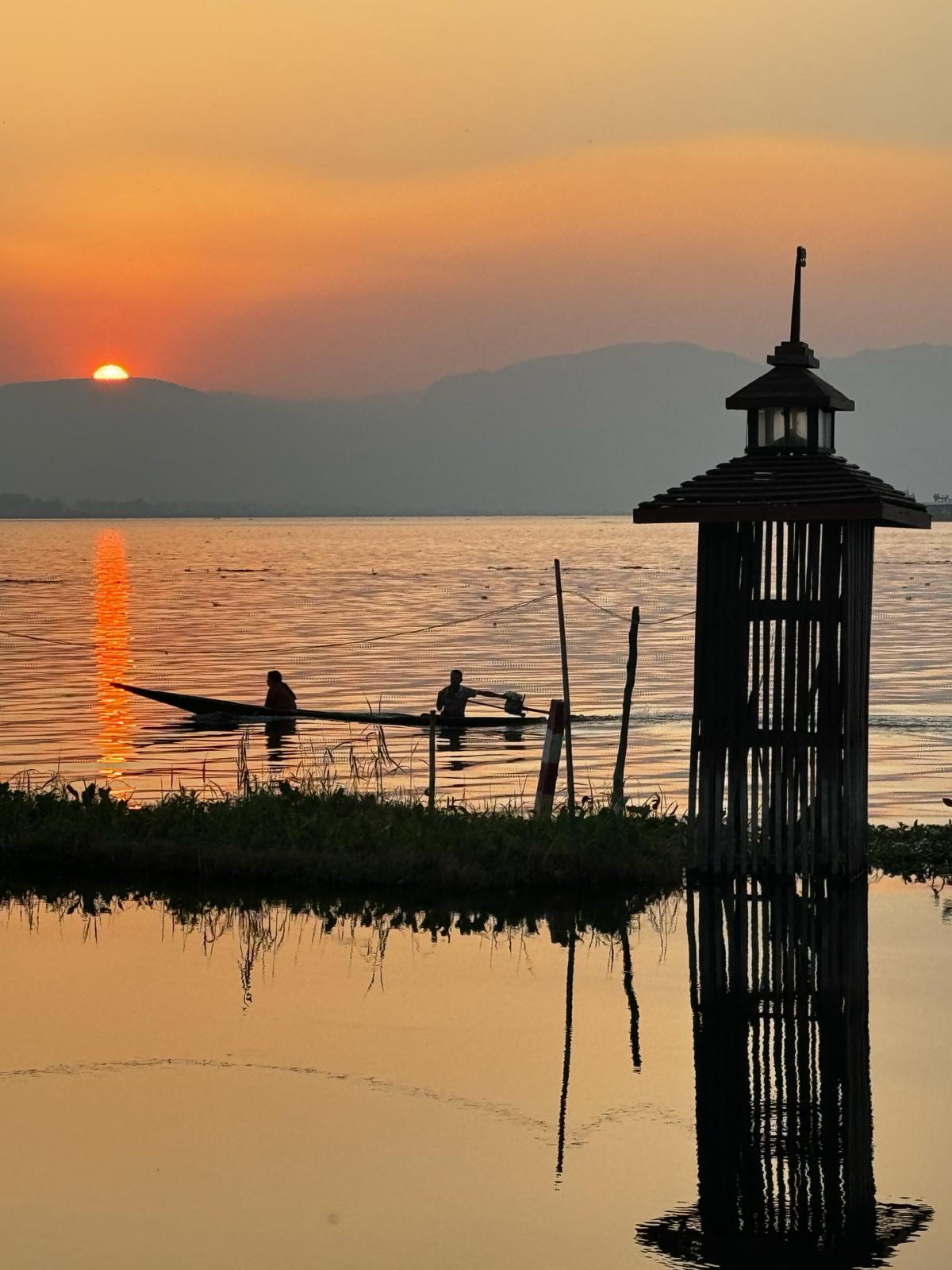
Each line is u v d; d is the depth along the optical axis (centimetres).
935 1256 3212
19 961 5181
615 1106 3988
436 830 6444
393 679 14838
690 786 6206
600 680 14575
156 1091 4078
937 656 16888
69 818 6738
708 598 6006
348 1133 3831
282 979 4991
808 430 6003
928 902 5847
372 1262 3209
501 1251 3250
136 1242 3297
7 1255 3241
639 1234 3325
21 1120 3903
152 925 5638
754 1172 3597
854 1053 4328
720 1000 4784
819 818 6006
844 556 5838
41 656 17388
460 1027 4556
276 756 10088
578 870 6134
